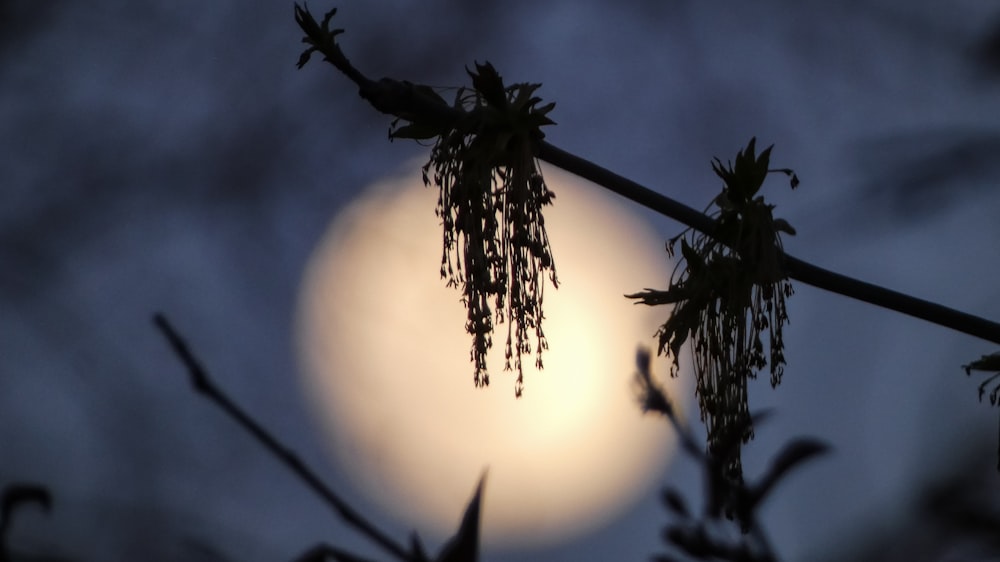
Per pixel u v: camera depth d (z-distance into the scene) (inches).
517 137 272.7
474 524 188.5
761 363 281.9
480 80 269.6
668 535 262.2
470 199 277.0
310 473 243.9
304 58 250.5
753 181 281.6
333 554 206.7
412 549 229.5
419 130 274.8
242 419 254.1
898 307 268.8
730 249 283.3
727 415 279.0
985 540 284.0
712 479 267.6
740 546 259.8
